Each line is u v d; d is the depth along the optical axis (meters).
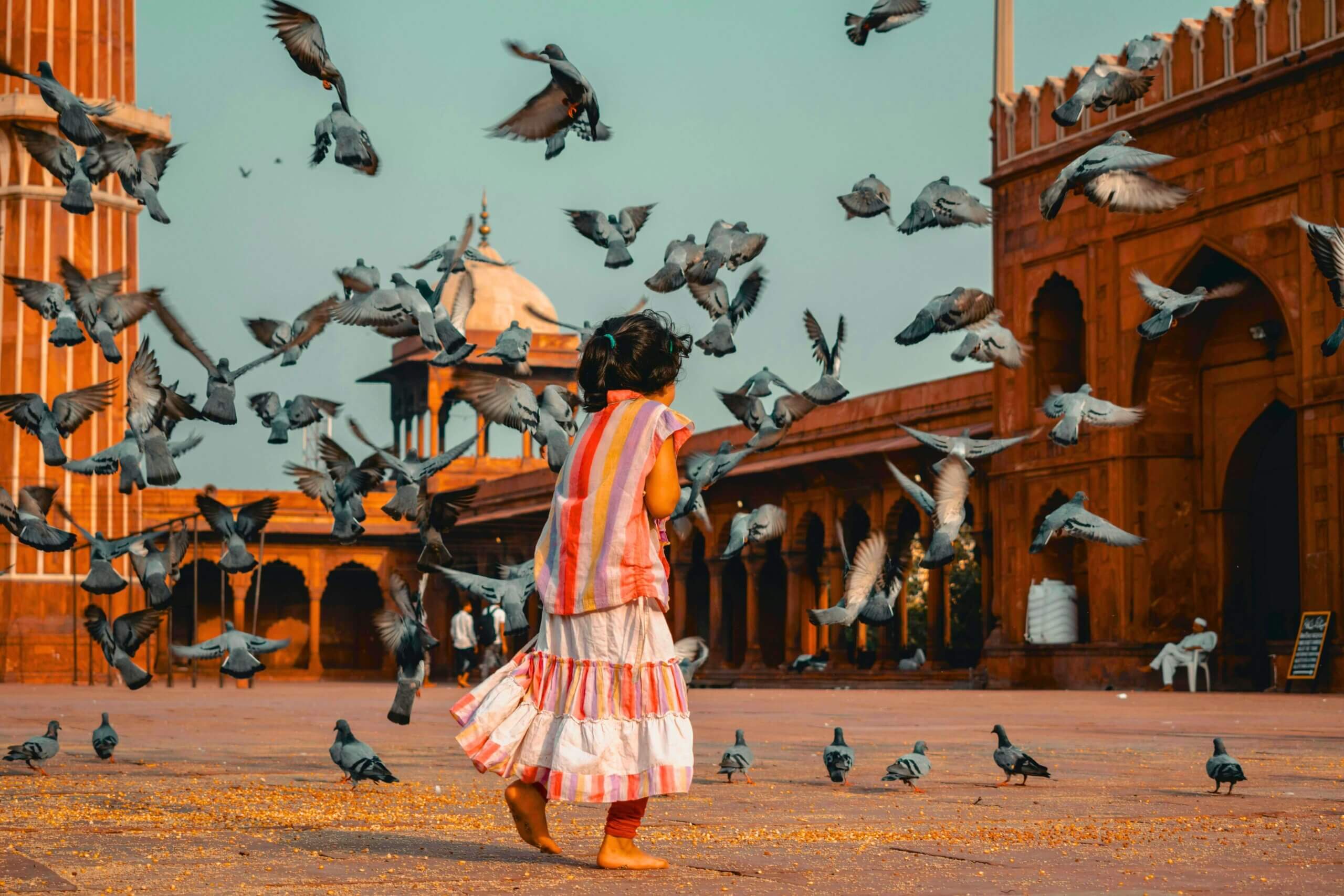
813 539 31.22
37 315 30.42
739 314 7.22
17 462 30.39
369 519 39.31
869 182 6.59
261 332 6.64
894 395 26.62
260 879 3.10
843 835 3.98
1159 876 3.23
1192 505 21.48
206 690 23.52
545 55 5.10
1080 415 7.39
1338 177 18.42
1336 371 18.30
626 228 6.80
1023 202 23.38
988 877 3.21
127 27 31.23
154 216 6.77
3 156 30.36
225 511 7.54
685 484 7.47
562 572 3.46
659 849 3.71
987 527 24.58
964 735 9.21
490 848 3.67
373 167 5.54
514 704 3.49
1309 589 18.48
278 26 5.34
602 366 3.60
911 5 5.93
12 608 29.94
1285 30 19.03
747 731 9.70
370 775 5.14
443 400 40.22
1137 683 21.03
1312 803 5.01
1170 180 20.69
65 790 5.26
